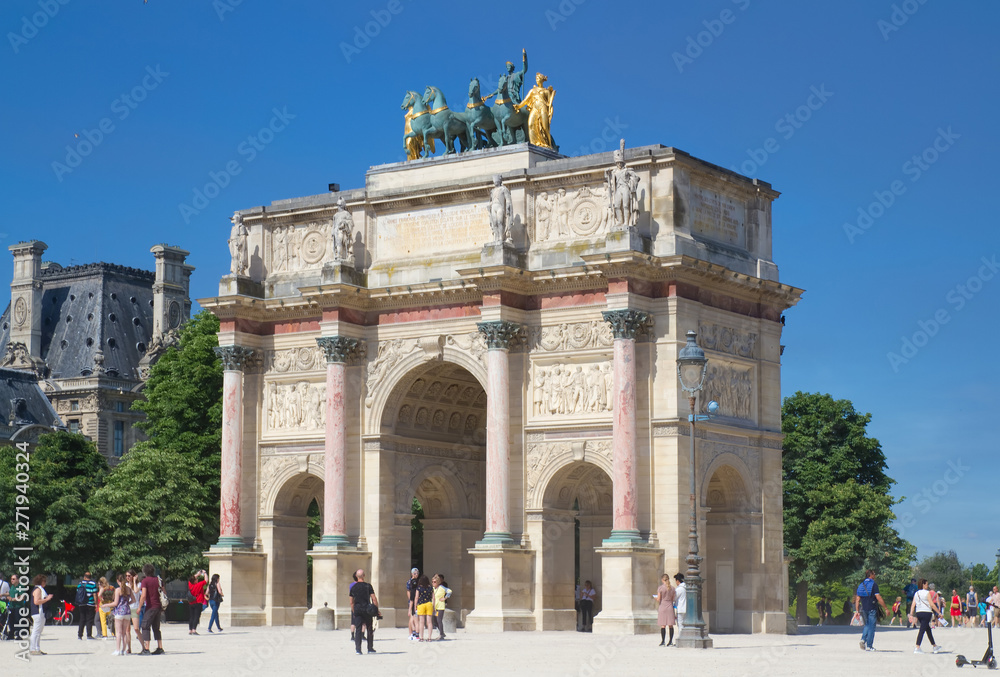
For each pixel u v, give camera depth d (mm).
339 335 106000
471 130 107438
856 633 107688
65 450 179375
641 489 95875
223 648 79438
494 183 101875
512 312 100312
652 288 97188
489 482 99125
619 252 94562
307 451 109625
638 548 93312
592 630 96500
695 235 99750
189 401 142875
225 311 111688
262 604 110438
